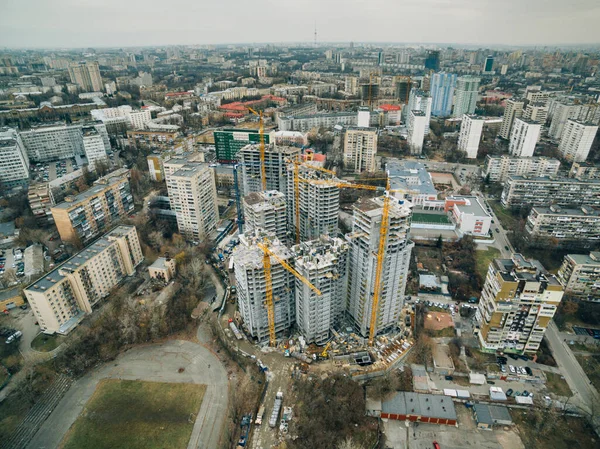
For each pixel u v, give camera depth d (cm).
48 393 19750
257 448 17288
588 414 18500
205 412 18875
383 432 18162
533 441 17775
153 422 18400
